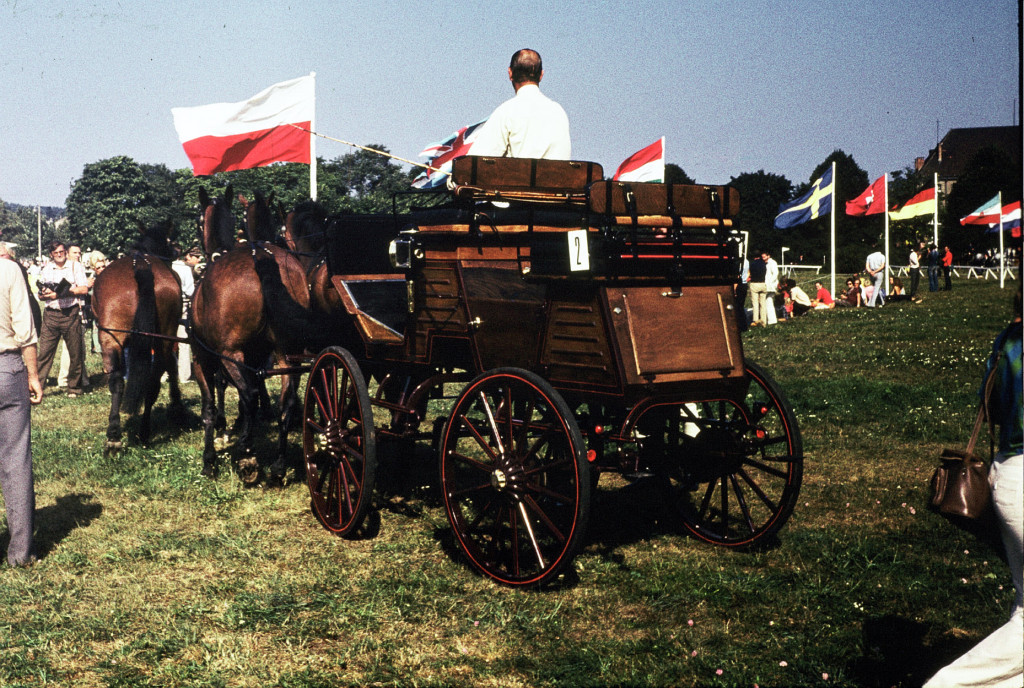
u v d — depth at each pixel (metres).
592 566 5.06
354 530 5.60
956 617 4.29
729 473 5.27
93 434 9.02
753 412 5.09
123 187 85.94
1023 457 3.03
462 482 7.01
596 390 4.53
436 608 4.50
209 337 6.75
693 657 3.92
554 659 3.94
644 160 17.09
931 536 5.46
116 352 7.99
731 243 4.95
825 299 25.56
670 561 5.12
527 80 5.40
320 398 6.02
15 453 5.18
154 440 8.69
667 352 4.59
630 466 4.54
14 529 5.20
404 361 5.75
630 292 4.52
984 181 51.31
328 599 4.63
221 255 7.01
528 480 4.75
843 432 8.53
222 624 4.37
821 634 4.14
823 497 6.34
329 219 6.59
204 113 10.79
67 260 12.19
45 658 4.02
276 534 5.76
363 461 5.43
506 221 4.95
